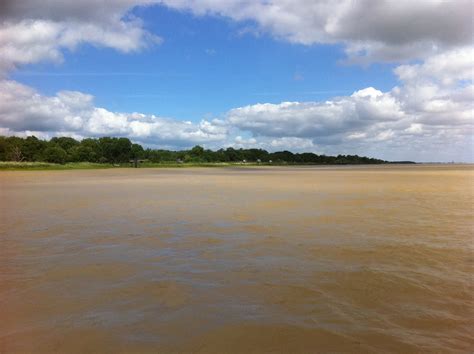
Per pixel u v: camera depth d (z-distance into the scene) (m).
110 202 21.44
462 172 68.31
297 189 29.84
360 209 17.91
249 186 33.66
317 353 5.09
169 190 29.62
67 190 30.08
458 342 5.39
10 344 5.37
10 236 12.28
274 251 10.25
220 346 5.28
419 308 6.52
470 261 9.19
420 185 33.25
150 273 8.43
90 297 7.05
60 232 12.90
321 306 6.59
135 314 6.30
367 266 8.83
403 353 5.10
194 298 6.96
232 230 13.11
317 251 10.21
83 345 5.33
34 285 7.70
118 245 11.03
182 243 11.23
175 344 5.34
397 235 12.12
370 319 6.10
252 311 6.39
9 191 29.31
